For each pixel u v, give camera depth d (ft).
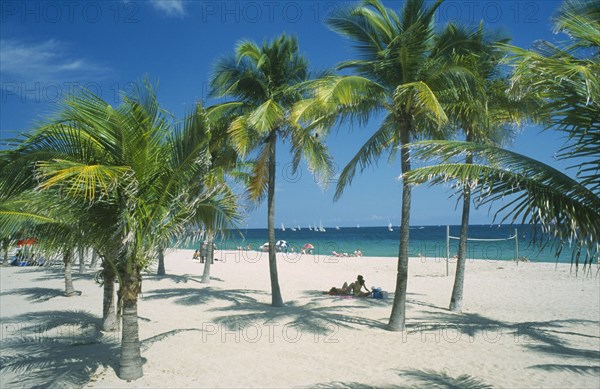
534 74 12.99
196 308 38.99
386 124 31.68
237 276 66.18
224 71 39.29
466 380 20.03
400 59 27.86
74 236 20.03
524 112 27.91
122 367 20.31
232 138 34.86
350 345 26.30
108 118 18.22
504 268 75.97
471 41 29.09
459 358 23.61
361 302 42.88
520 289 51.85
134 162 19.04
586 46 13.17
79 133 17.99
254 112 33.94
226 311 37.58
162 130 19.99
